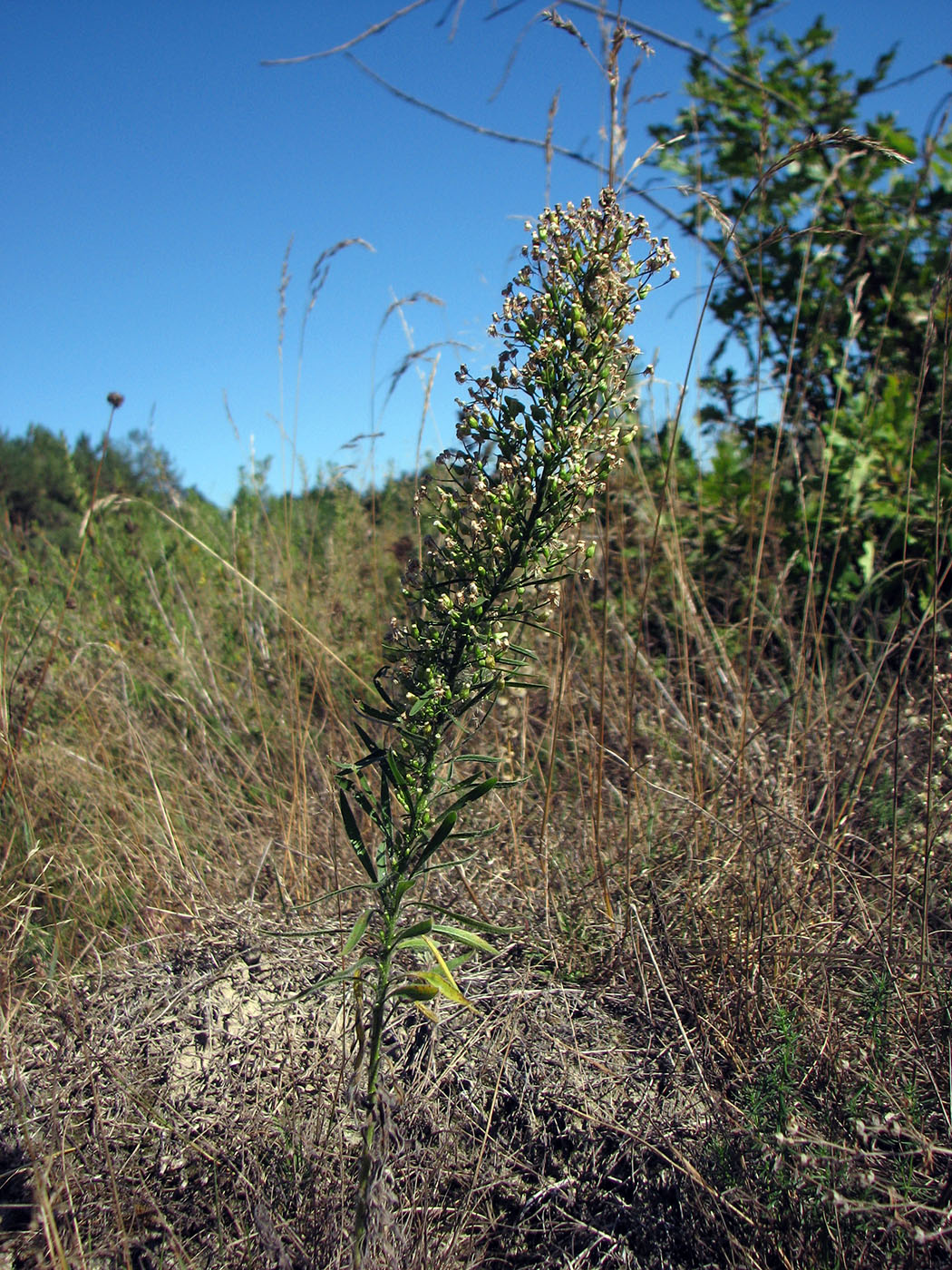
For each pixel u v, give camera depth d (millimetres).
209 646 4441
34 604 4492
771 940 2283
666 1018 2152
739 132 4379
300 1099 1914
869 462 3908
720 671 3428
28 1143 1654
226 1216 1694
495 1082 1922
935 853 2584
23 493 11227
